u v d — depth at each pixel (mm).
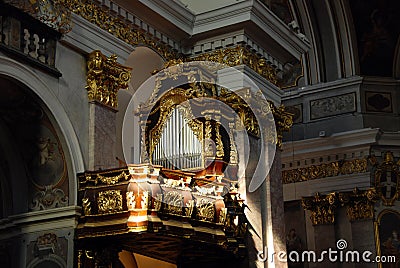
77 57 9883
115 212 8977
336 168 17594
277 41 12523
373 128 17156
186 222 9469
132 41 11078
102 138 9859
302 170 18047
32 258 9250
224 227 10336
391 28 18047
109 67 10180
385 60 18047
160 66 11969
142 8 11070
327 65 18266
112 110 10180
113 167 9961
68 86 9602
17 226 9414
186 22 11992
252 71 12062
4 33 8625
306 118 18250
